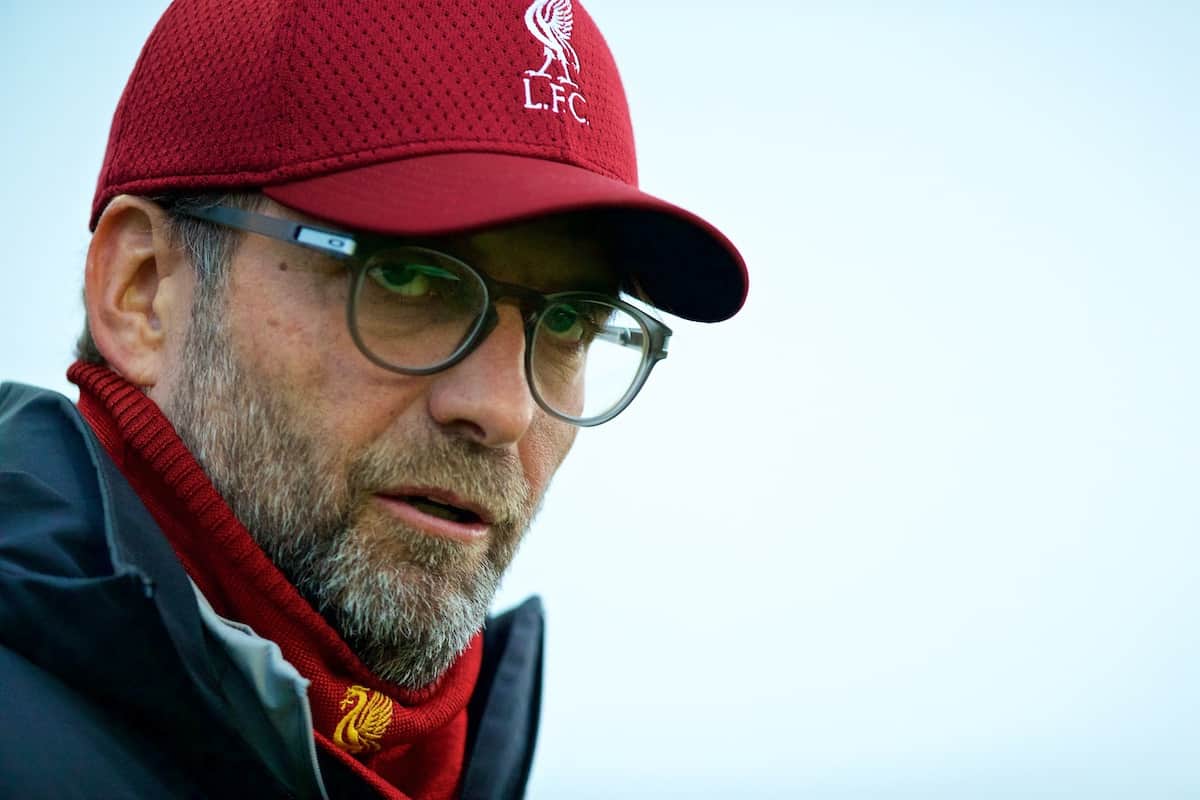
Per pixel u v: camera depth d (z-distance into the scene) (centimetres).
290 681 482
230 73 547
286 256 546
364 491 546
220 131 544
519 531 592
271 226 540
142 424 549
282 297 545
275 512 544
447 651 576
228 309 551
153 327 573
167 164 557
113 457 551
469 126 542
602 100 594
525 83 557
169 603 472
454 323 549
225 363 550
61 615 456
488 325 549
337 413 542
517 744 712
